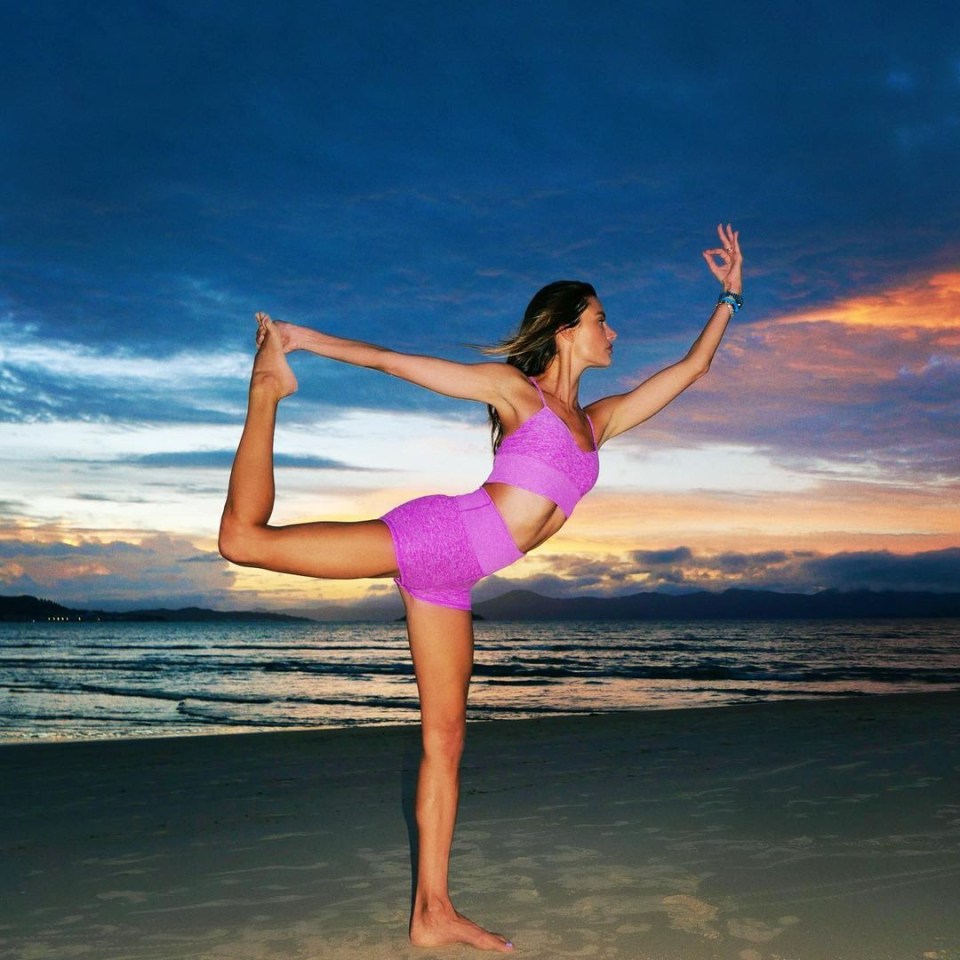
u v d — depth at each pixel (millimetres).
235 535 2439
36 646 73375
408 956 2699
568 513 2715
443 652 2760
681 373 3170
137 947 2824
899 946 2672
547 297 2820
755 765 6176
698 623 165750
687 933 2822
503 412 2738
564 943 2770
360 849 4062
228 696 23078
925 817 4387
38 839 4395
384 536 2547
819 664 37281
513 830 4344
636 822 4453
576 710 17844
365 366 2650
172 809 5125
